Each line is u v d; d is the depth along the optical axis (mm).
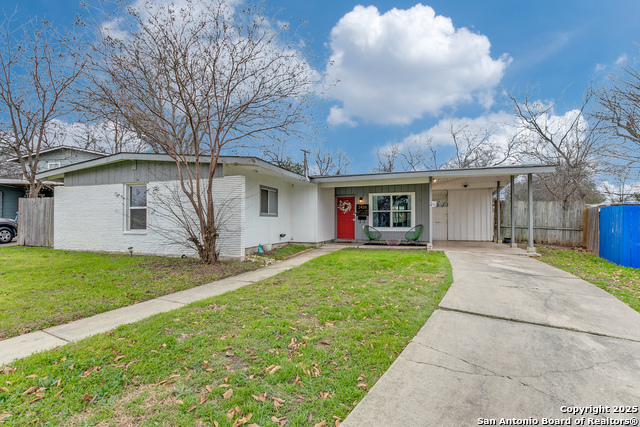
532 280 5617
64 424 1924
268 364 2650
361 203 12797
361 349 2916
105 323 3662
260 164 8047
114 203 9469
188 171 7305
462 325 3520
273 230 10445
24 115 11930
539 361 2699
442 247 10789
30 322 3635
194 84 6809
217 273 6500
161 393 2248
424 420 1949
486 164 20391
